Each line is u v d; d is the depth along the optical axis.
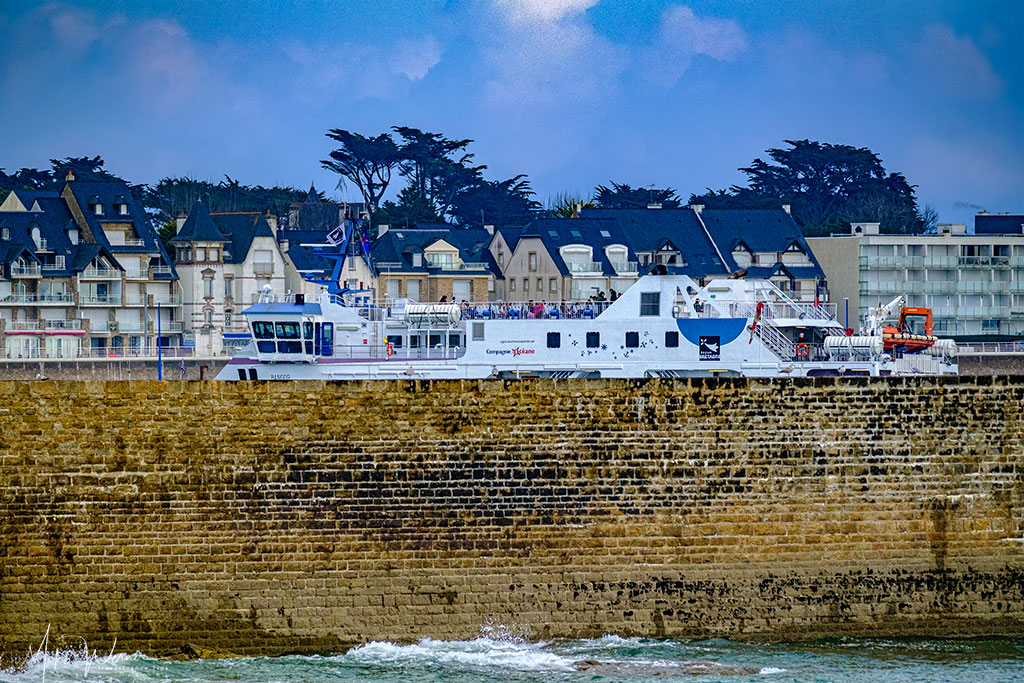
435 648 173.38
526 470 177.75
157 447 174.38
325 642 174.00
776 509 180.25
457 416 177.25
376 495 176.25
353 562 175.38
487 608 176.50
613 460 178.62
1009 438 183.12
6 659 169.00
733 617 178.75
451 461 177.00
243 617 173.62
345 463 176.12
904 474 182.00
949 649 175.75
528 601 176.88
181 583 173.50
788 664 168.88
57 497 173.38
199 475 174.75
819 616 179.75
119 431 174.25
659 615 178.12
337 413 176.25
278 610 173.88
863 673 165.88
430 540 176.38
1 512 172.88
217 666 167.38
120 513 173.62
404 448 176.75
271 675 163.88
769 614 179.12
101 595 172.75
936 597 181.50
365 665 167.38
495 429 177.50
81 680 161.25
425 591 175.88
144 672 164.38
